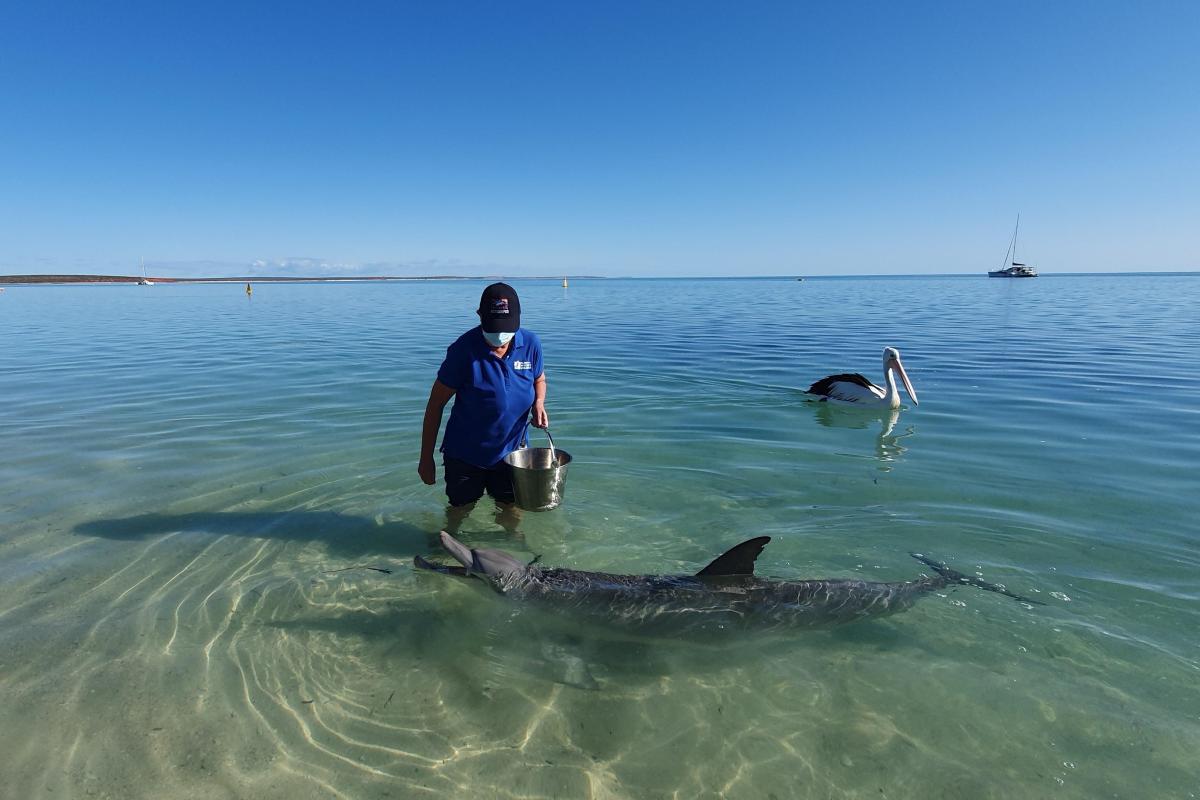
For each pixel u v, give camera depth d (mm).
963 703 3201
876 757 2883
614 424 8617
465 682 3396
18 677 3316
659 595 3898
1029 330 19875
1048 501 5645
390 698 3260
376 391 10602
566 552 4852
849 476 6445
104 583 4312
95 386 11109
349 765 2826
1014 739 2961
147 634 3732
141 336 19516
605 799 2676
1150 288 56812
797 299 42969
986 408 9414
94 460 6938
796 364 13758
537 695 3311
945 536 4980
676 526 5293
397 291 72062
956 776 2770
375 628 3852
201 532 5137
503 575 4109
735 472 6609
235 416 8891
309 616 3963
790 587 3953
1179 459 6746
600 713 3188
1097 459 6820
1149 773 2748
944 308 31031
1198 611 3902
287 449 7336
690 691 3346
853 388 9586
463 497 5516
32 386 11133
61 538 4988
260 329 21922
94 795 2629
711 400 10156
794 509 5594
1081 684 3301
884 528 5148
